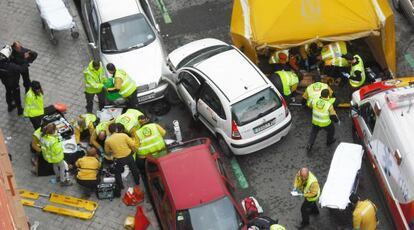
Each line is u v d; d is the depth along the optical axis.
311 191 15.45
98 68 18.31
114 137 16.47
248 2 19.33
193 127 19.30
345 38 19.05
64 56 21.28
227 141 17.73
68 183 17.48
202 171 15.78
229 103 17.39
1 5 23.12
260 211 16.69
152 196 16.77
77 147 17.80
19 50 18.23
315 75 19.98
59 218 16.86
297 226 16.62
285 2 19.08
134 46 20.09
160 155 16.92
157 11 23.03
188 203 15.27
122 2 21.02
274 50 19.81
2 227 10.00
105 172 17.58
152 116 19.69
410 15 21.22
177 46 21.73
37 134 17.31
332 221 16.56
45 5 21.11
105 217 16.88
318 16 18.91
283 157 18.27
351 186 15.91
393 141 15.72
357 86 18.97
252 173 17.92
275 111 17.53
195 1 23.20
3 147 14.95
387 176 16.09
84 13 21.94
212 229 15.04
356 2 18.92
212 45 20.14
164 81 19.52
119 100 18.73
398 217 15.53
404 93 16.22
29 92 17.45
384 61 19.70
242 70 18.20
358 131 17.78
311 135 17.91
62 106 18.08
